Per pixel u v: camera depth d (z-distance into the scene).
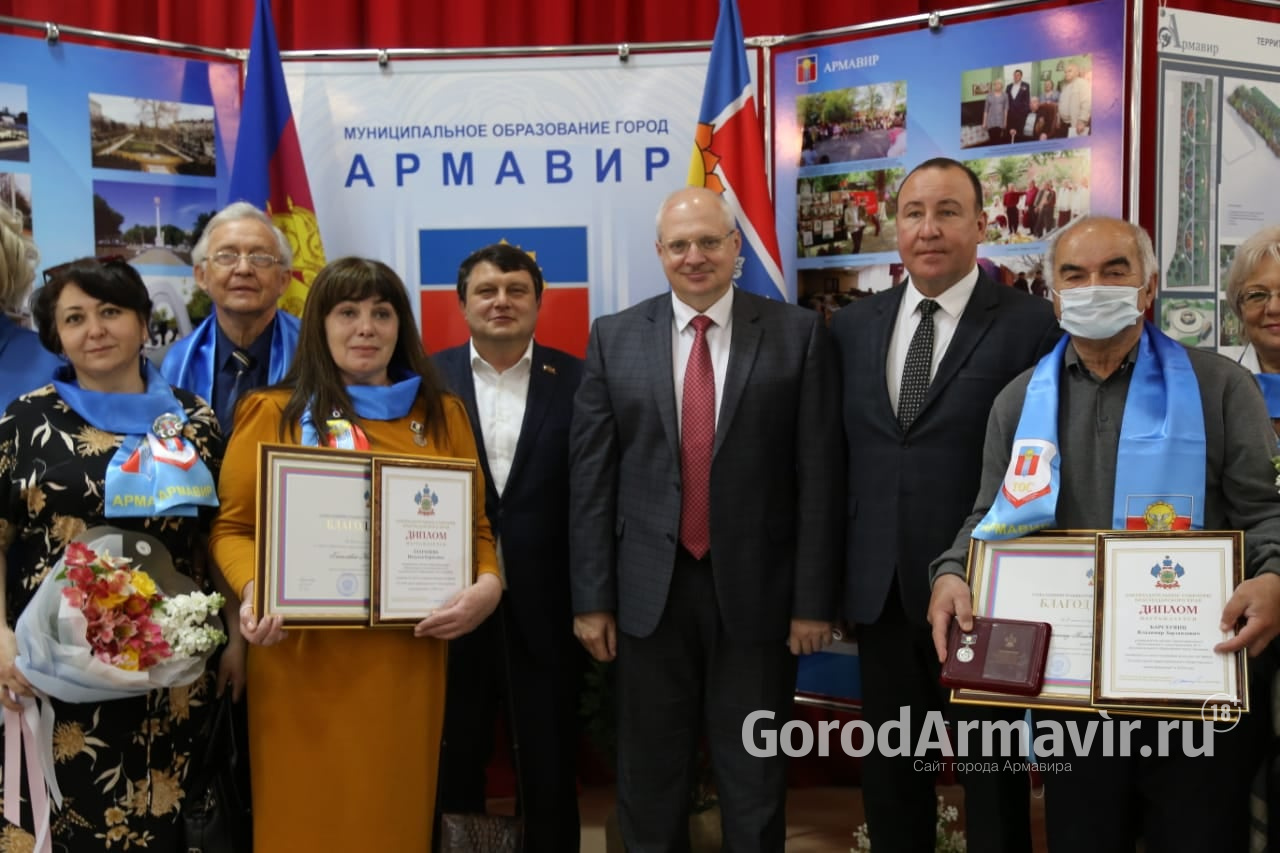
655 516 2.52
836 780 3.86
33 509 2.10
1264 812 2.12
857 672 3.27
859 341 2.62
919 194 2.50
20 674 2.04
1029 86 3.09
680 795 2.56
